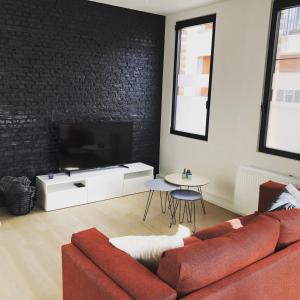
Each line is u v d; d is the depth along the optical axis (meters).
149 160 5.44
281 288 1.82
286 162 3.68
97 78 4.61
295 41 3.55
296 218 1.99
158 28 5.10
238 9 3.99
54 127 4.32
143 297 1.38
